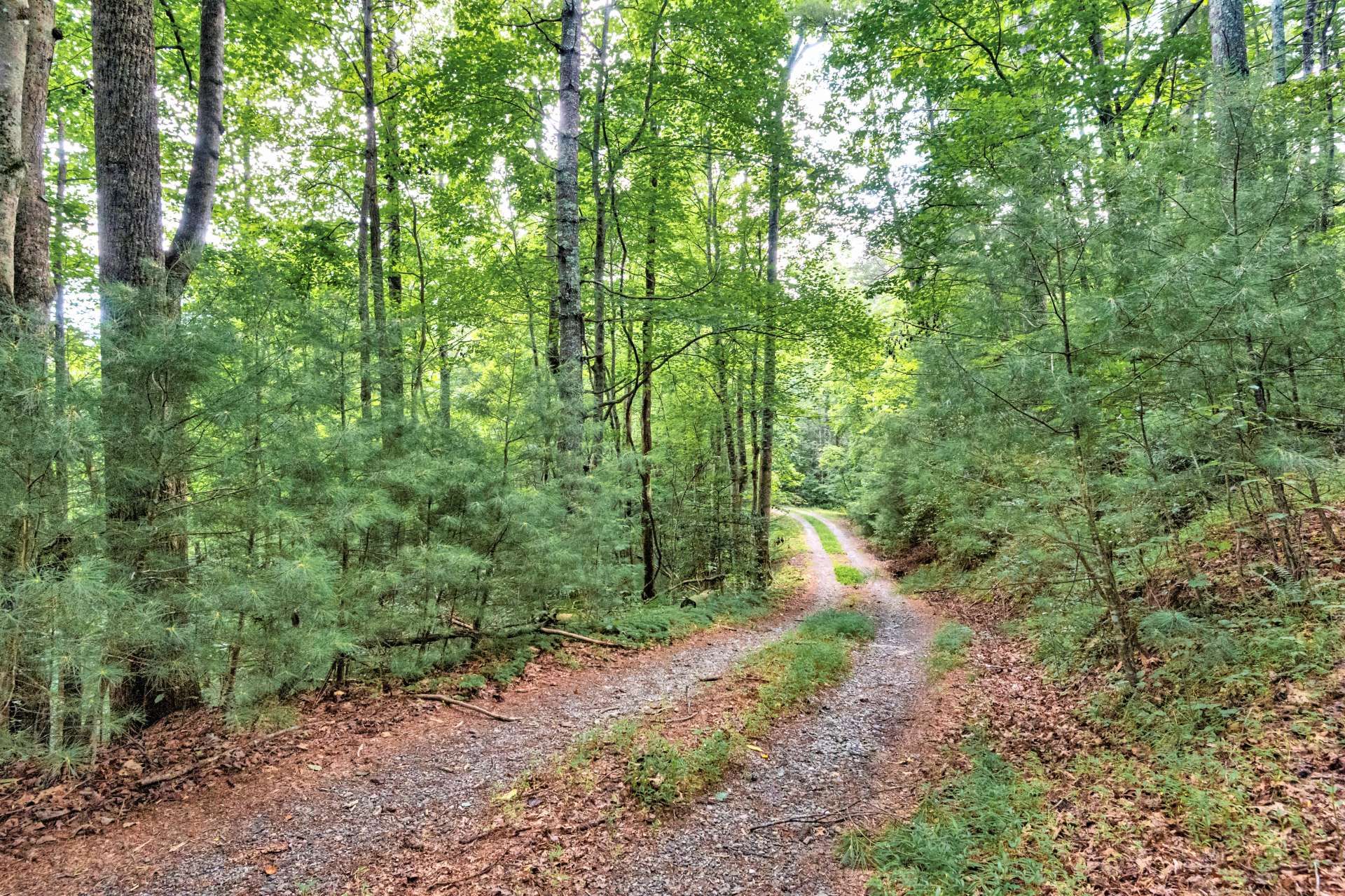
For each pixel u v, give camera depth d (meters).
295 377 5.34
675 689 7.09
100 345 4.65
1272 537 5.89
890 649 9.15
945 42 12.52
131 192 5.89
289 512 5.01
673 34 11.56
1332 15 10.12
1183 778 4.00
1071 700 5.92
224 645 4.91
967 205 10.03
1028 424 5.39
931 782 4.93
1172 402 5.07
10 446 3.94
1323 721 3.91
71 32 10.63
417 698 6.50
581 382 9.02
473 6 10.59
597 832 4.20
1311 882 2.91
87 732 4.84
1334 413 5.12
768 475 15.75
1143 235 5.18
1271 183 4.92
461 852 3.98
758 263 15.60
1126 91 11.13
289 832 4.18
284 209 12.81
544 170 12.10
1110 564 5.43
